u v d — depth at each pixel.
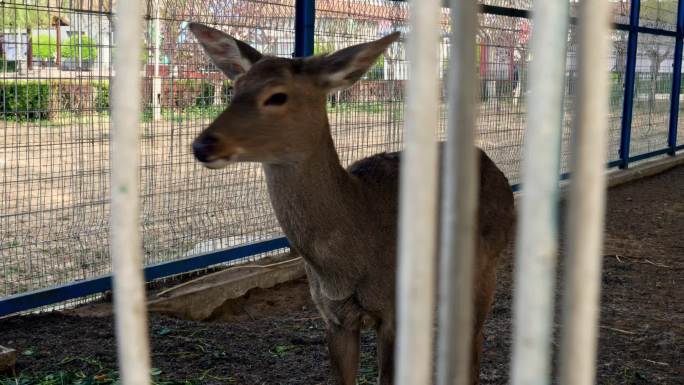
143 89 5.47
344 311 3.42
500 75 8.01
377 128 6.54
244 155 3.09
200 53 5.67
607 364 4.49
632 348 4.77
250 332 4.96
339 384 3.54
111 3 5.16
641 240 7.73
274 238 6.15
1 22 4.81
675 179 11.26
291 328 5.10
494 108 8.00
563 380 1.06
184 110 5.65
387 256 3.36
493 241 3.88
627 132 10.94
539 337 1.06
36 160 7.74
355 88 6.31
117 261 1.24
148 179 5.52
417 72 1.11
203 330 4.90
